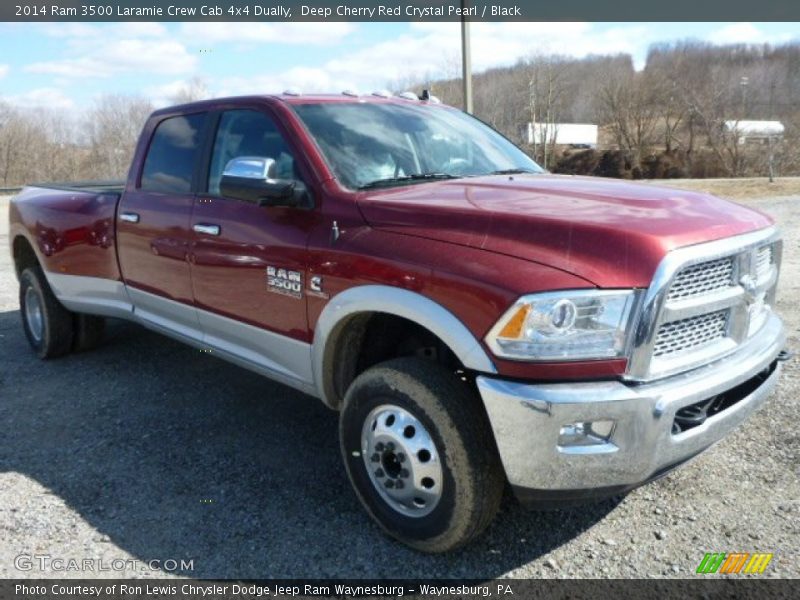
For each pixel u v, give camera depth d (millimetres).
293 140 3623
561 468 2574
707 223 2822
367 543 3131
